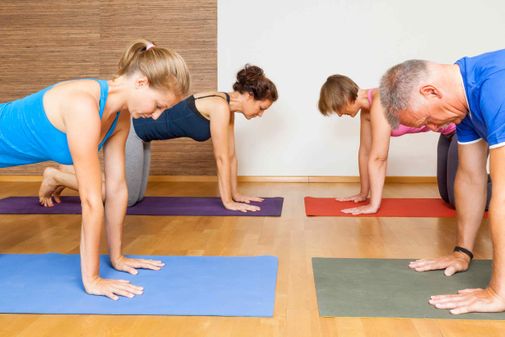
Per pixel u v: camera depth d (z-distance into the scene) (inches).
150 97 65.8
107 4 189.2
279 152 191.3
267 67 188.4
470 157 73.9
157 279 72.6
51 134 67.0
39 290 68.4
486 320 58.2
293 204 138.0
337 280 72.1
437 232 102.6
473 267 77.2
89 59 191.9
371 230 104.7
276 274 75.0
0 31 193.0
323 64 186.9
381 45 184.7
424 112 62.1
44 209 126.6
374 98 118.4
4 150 71.6
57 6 190.5
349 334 55.3
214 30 188.2
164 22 189.2
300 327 57.2
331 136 189.0
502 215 58.1
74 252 89.3
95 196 64.6
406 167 187.2
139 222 113.0
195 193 159.8
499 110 56.6
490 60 60.3
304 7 185.3
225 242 95.3
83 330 56.8
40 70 193.8
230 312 60.8
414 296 65.6
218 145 123.9
